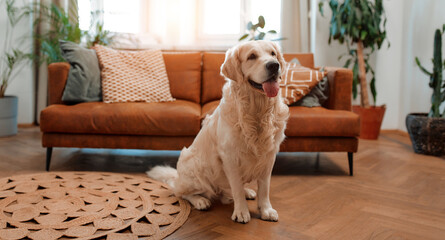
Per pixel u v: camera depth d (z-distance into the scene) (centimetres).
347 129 243
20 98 421
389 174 256
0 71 411
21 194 195
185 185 188
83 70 274
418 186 228
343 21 391
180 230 157
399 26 430
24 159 282
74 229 153
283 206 189
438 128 309
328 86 284
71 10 407
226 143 164
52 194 196
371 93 438
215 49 436
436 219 174
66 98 267
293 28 418
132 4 451
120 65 291
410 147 354
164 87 297
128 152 324
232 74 163
